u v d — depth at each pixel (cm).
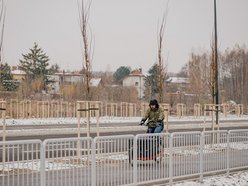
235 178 1319
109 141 984
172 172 1160
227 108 5781
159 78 2114
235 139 1392
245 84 8806
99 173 960
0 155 806
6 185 783
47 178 852
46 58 7319
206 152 1276
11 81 5988
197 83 7425
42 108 3753
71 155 904
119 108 4341
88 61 1900
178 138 1180
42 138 2316
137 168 1055
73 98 5684
